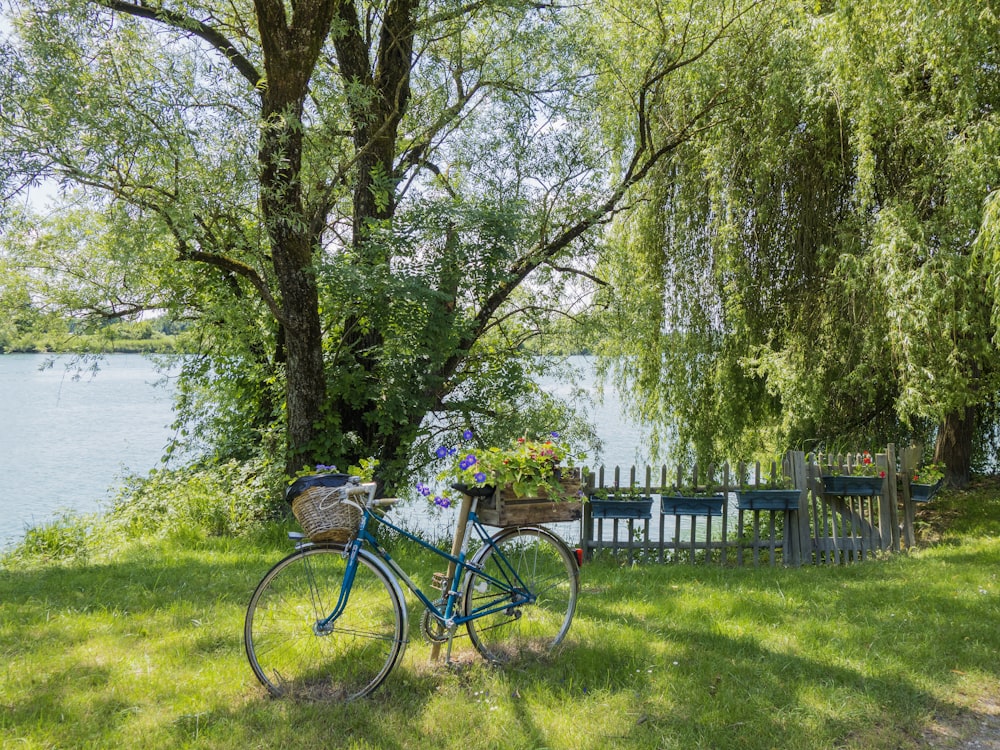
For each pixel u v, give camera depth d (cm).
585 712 344
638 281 1247
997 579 639
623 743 317
